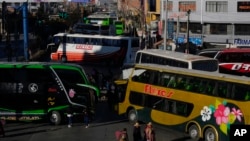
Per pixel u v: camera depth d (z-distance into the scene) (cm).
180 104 2900
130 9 14225
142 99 3167
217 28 8000
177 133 3019
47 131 3044
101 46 6253
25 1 5694
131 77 3269
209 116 2725
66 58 6462
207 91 2742
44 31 8312
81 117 3288
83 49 6350
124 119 3409
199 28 8069
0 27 8450
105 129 3106
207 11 8006
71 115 3169
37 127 3167
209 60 3862
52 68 3212
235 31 7925
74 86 3219
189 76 2850
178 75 2917
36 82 3212
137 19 11431
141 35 8906
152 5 9888
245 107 2534
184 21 8119
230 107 2606
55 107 3216
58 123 3219
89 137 2883
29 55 5984
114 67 6238
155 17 9862
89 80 3366
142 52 4347
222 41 7925
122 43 6156
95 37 6284
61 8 13788
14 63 3266
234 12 7881
